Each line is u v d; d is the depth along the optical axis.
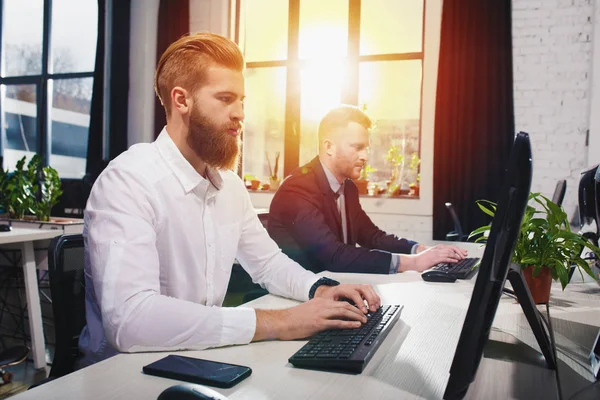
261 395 0.67
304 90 4.94
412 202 4.40
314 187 1.93
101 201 1.01
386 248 2.17
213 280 1.18
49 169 3.81
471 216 4.01
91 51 5.77
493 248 0.64
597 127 3.77
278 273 1.28
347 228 2.20
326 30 4.91
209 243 1.16
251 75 5.24
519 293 0.83
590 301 1.40
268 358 0.82
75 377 0.73
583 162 3.90
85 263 1.09
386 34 4.75
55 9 5.88
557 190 2.52
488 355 0.88
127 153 1.11
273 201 1.97
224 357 0.83
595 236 1.55
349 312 0.96
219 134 1.06
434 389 0.70
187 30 4.96
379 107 4.82
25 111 6.21
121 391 0.68
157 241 1.08
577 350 0.94
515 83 4.04
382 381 0.72
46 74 5.92
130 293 0.89
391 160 4.64
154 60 5.10
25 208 3.79
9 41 6.15
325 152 2.06
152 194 1.05
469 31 4.04
